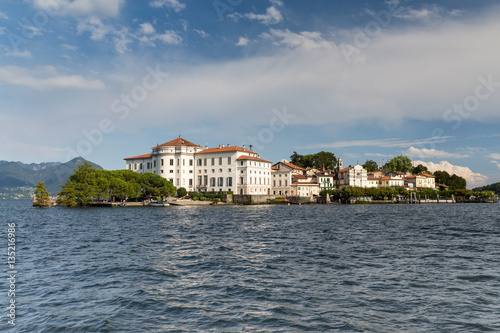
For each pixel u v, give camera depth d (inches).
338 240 1619.1
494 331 576.7
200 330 587.8
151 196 5693.9
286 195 6515.8
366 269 1003.9
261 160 6279.5
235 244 1489.9
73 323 621.3
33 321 631.2
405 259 1150.3
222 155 6092.5
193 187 6279.5
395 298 740.7
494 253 1261.1
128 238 1695.4
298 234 1856.5
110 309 689.6
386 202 7377.0
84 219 2967.5
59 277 930.1
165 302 726.5
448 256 1201.4
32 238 1708.9
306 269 1007.6
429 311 665.0
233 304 711.7
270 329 589.0
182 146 6240.2
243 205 5772.6
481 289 802.2
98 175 5172.2
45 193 5354.3
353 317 637.9
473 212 4220.0
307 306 696.4
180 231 2003.0
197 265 1065.5
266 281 879.7
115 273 970.7
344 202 7052.2
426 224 2503.7
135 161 6934.1
